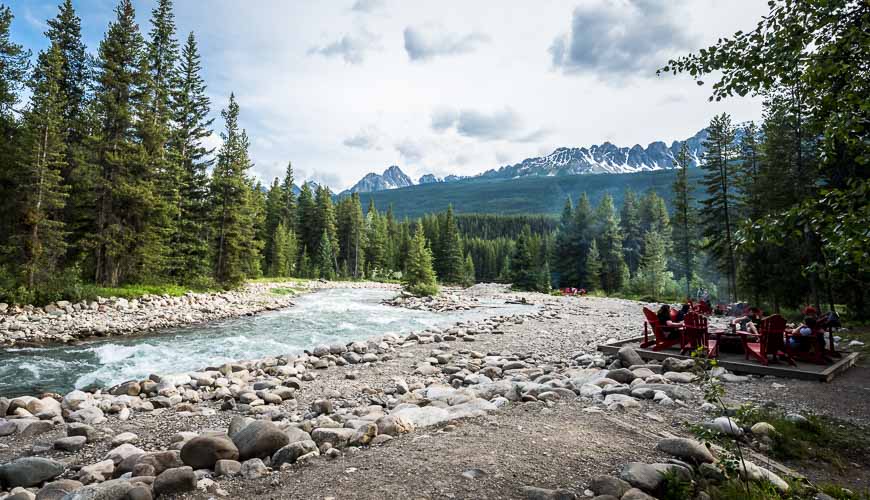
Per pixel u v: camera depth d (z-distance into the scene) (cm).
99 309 2328
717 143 3497
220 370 1192
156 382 1059
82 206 2925
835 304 2492
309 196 8288
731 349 1105
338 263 8581
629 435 547
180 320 2336
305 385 1055
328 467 471
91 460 590
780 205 2266
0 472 497
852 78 395
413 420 621
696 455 462
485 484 405
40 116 2516
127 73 3003
